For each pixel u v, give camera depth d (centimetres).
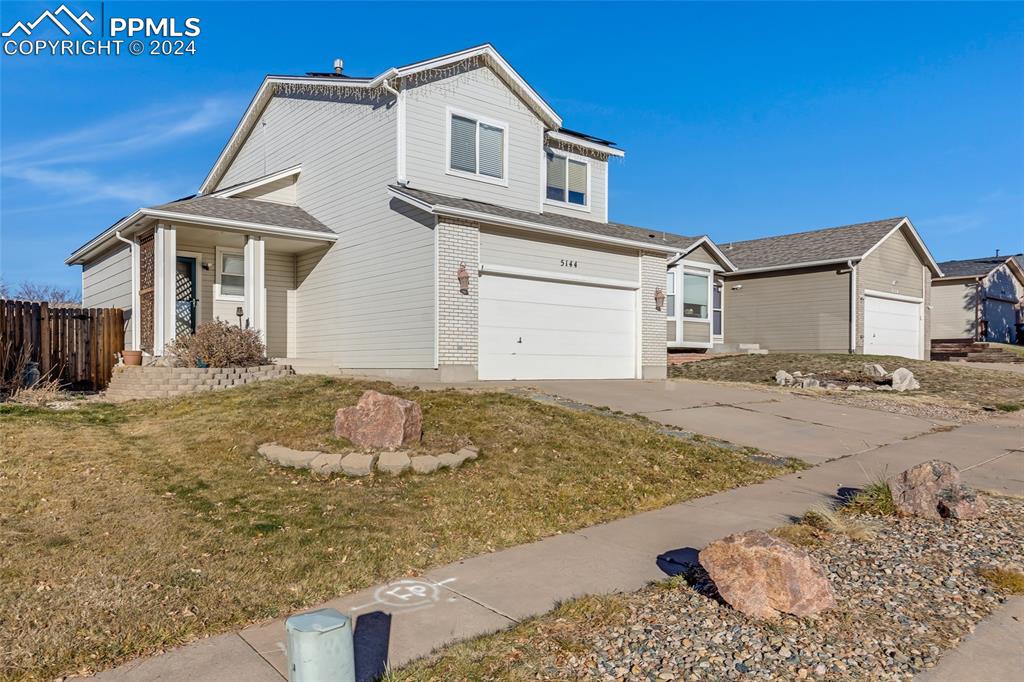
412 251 1423
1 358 1207
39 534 534
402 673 355
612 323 1698
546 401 1186
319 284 1712
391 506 645
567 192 1880
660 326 1800
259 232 1511
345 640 307
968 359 2786
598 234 1608
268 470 742
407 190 1425
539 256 1536
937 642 385
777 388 1617
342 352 1623
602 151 1936
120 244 1633
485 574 507
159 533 549
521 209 1692
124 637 395
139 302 1489
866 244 2470
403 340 1442
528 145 1719
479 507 657
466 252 1404
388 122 1495
